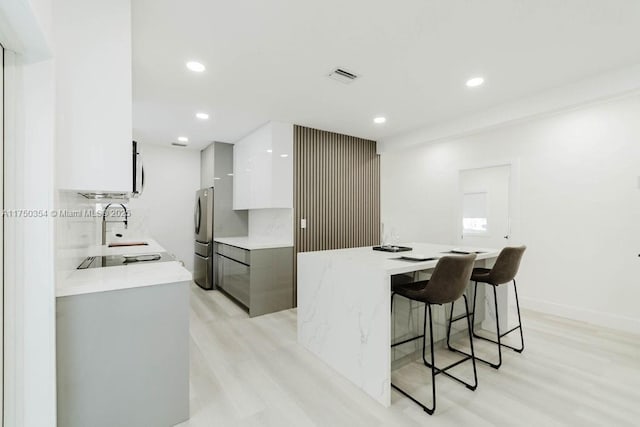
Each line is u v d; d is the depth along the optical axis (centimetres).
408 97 298
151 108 329
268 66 237
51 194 125
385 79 260
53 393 128
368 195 470
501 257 238
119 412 153
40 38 112
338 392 203
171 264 200
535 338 290
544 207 370
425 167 519
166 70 242
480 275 255
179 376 169
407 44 207
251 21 181
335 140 434
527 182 385
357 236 455
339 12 174
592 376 222
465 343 282
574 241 345
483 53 219
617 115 315
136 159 251
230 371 229
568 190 350
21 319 123
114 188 148
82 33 142
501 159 413
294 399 195
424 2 165
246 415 179
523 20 181
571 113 347
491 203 432
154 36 195
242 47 210
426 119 365
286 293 385
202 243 497
